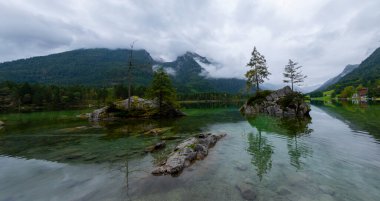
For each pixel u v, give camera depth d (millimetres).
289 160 12961
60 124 32688
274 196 8305
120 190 9086
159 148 16391
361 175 10430
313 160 12875
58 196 8805
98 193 8906
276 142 18000
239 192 8680
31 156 14688
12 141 19688
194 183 9609
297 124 28734
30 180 10578
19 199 8672
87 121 37094
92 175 11000
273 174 10664
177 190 8930
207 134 20156
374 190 8812
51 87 127875
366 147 15711
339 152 14508
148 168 11789
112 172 11336
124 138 20719
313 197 8242
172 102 46250
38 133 24000
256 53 57812
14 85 125000
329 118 34906
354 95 150500
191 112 57938
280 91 51562
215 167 11797
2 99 109250
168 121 36188
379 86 135625
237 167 11781
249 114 47719
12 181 10477
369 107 56125
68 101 117375
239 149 15883
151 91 45562
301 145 16719
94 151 15820
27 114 58188
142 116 42250
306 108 40625
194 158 13164
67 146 17547
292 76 55781
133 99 45656
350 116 36250
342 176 10312
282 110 43969
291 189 8938
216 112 56844
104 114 40906
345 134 20750
